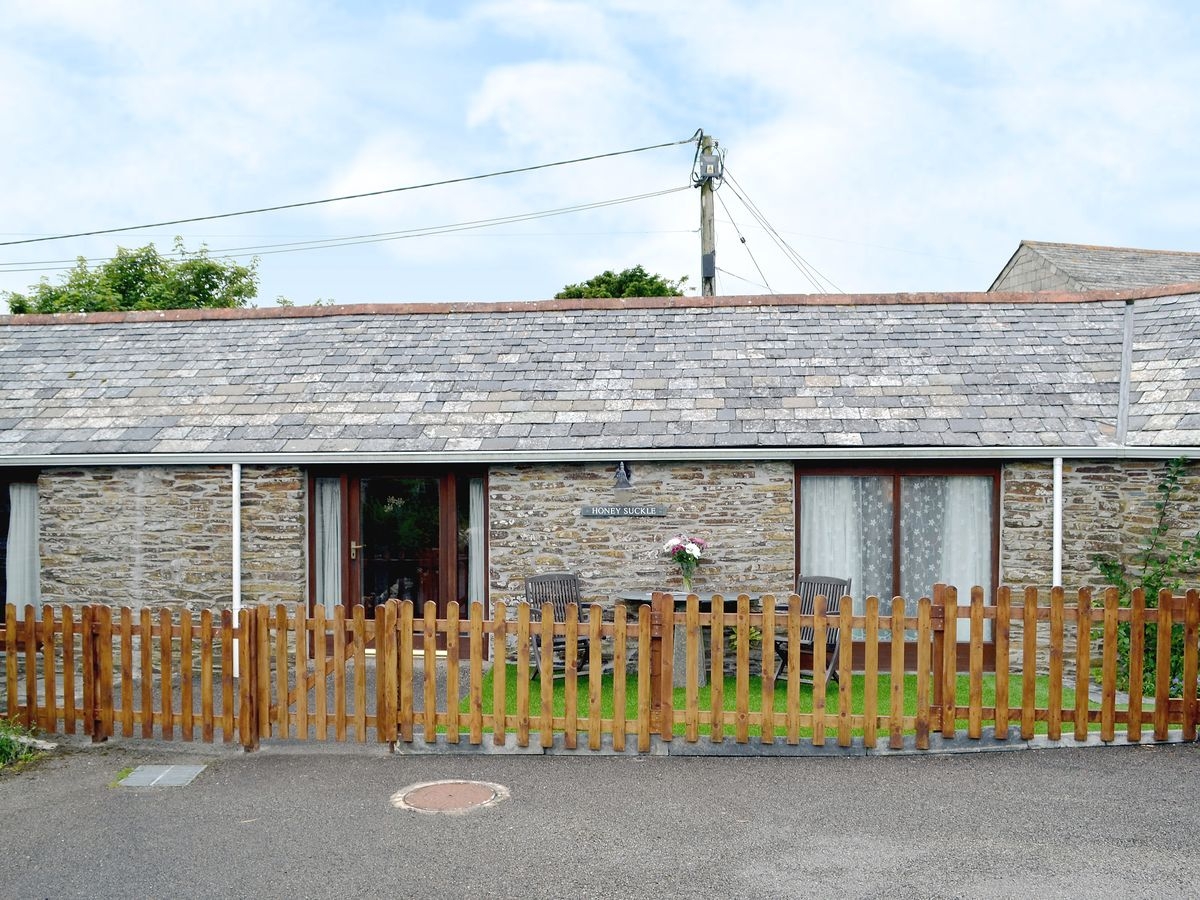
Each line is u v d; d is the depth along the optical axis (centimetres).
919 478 1175
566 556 1173
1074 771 732
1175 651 1002
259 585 1211
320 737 827
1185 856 579
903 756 781
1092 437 1115
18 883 568
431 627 808
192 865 590
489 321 1465
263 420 1248
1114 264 2542
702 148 2319
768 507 1155
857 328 1370
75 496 1231
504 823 650
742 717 791
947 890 541
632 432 1171
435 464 1224
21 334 1521
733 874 566
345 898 544
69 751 824
